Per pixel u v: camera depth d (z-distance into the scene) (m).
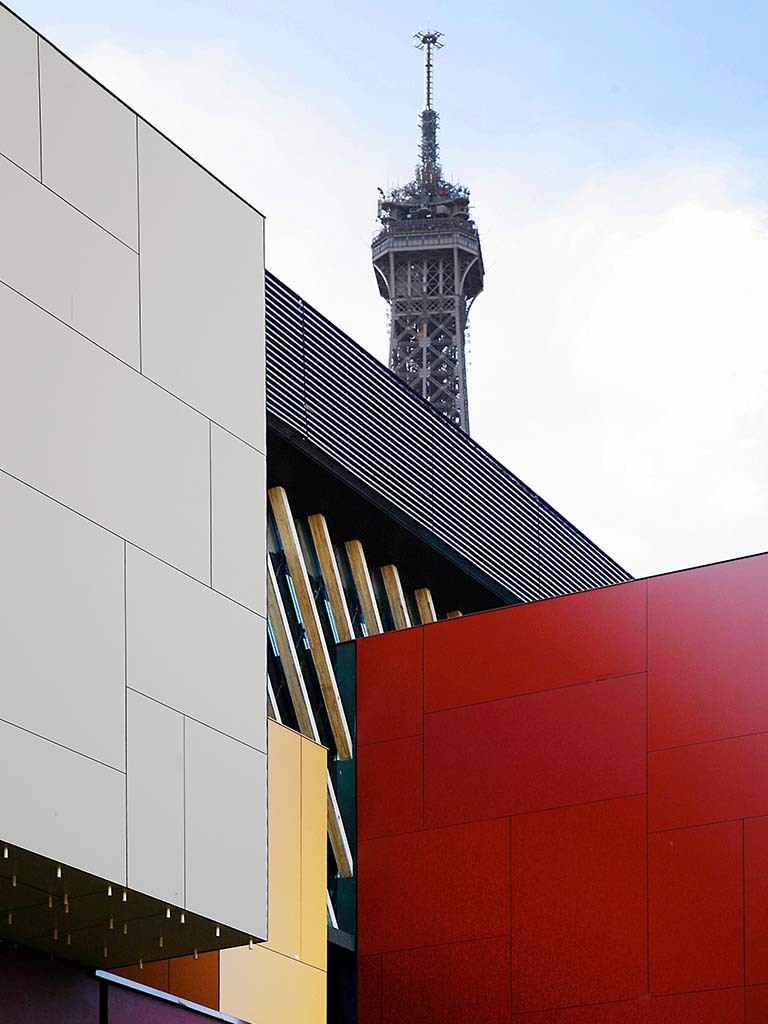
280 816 21.02
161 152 15.41
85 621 13.10
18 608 12.50
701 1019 22.06
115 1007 14.75
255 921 14.02
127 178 14.88
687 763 23.39
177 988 18.31
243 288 16.09
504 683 25.17
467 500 33.78
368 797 25.53
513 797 24.41
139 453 14.16
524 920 23.67
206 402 15.12
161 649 13.80
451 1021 23.66
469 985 23.72
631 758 23.78
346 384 30.72
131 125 15.10
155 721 13.53
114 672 13.25
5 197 13.45
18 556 12.63
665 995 22.38
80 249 14.12
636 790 23.58
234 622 14.72
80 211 14.23
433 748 25.33
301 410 29.22
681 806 23.20
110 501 13.69
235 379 15.59
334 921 24.69
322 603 30.45
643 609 24.55
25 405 13.09
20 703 12.30
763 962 21.94
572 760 24.19
